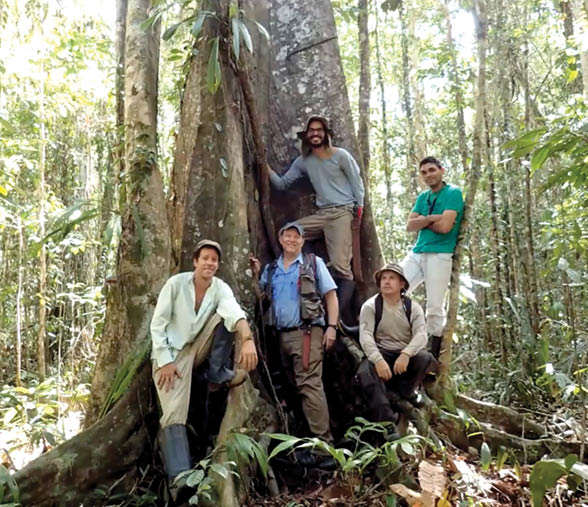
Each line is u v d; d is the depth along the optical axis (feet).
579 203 18.95
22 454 16.34
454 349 26.30
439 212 16.67
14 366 28.60
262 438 13.01
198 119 15.35
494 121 24.71
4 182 25.93
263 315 15.14
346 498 12.21
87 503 11.80
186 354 12.23
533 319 22.82
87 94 32.65
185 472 10.72
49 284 30.45
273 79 18.56
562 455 14.56
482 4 15.98
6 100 29.68
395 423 14.28
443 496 11.41
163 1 15.81
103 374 14.01
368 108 20.56
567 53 23.95
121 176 15.12
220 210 14.99
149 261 14.11
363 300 16.98
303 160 16.87
